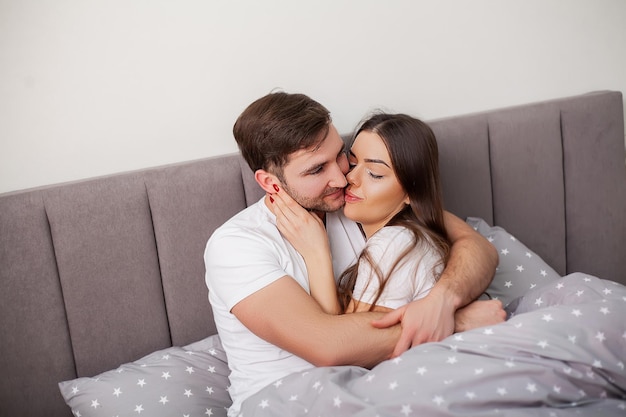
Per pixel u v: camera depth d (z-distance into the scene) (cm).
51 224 133
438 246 128
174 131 155
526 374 98
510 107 179
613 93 186
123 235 138
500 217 178
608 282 123
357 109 173
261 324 113
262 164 125
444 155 166
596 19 196
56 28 140
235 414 121
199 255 145
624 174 190
